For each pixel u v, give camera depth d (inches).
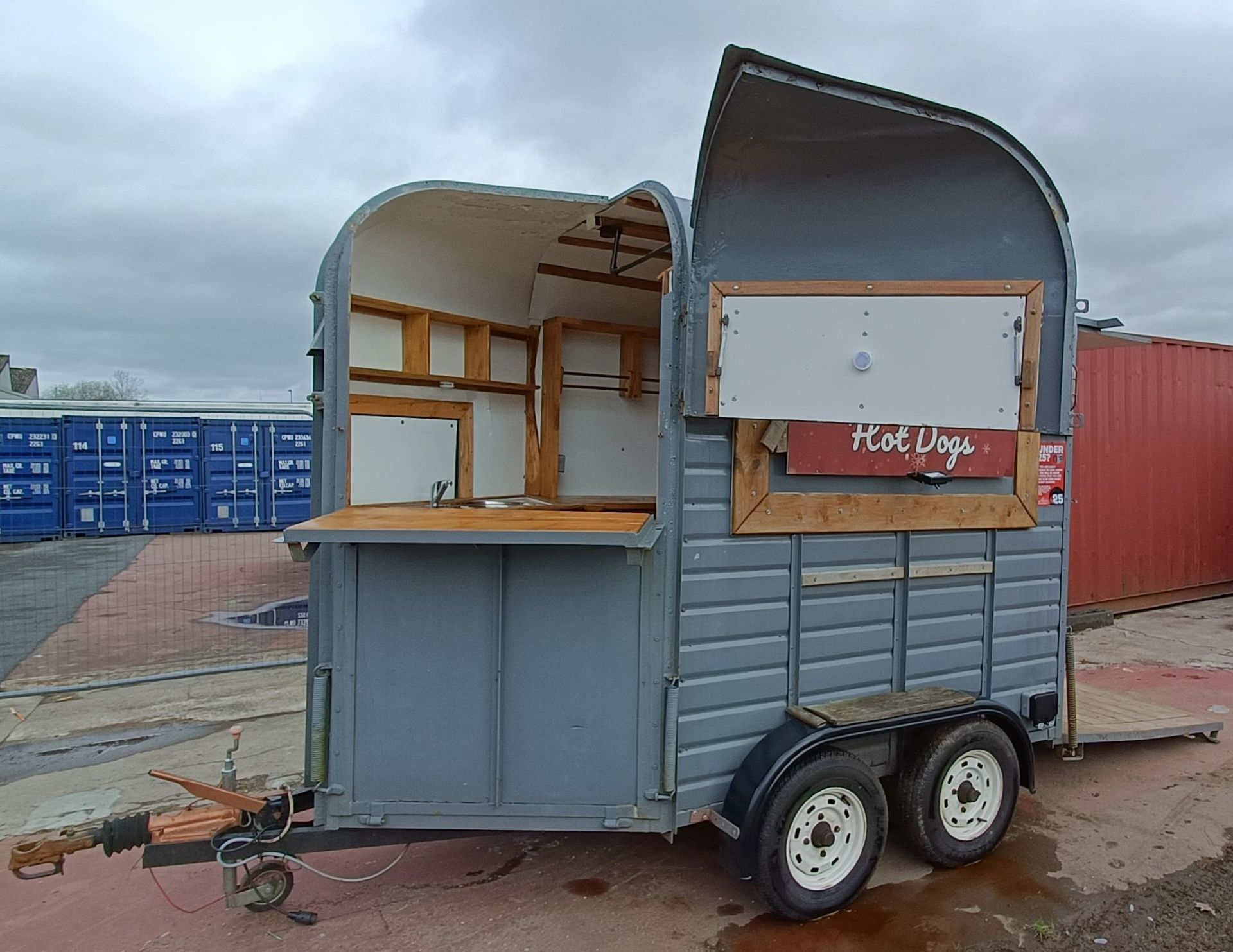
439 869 135.3
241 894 112.8
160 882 131.8
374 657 109.0
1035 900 123.9
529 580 109.0
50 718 216.5
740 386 104.5
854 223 104.1
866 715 116.9
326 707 109.3
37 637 312.3
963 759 129.3
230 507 717.3
